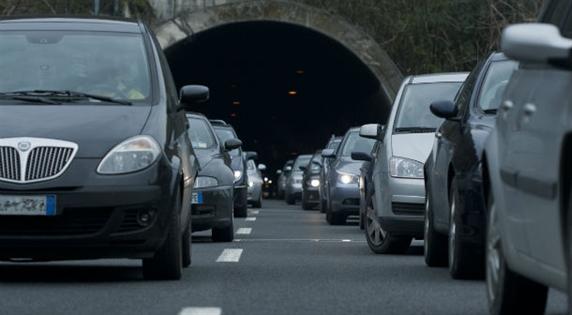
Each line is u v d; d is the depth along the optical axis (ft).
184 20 297.74
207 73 404.16
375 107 346.95
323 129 504.84
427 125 109.91
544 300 53.62
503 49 43.52
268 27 315.58
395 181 104.01
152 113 79.36
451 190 79.92
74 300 66.54
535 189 46.65
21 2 273.13
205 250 110.63
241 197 202.39
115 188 74.18
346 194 177.47
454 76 114.62
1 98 80.07
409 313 61.41
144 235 74.74
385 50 312.71
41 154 74.64
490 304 55.67
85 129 76.13
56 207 73.87
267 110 505.25
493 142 54.44
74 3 284.00
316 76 406.21
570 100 43.96
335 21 303.48
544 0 56.08
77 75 82.43
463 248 77.05
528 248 48.29
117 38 85.76
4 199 73.82
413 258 99.96
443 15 308.81
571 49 42.45
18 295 69.00
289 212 250.37
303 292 71.00
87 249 74.54
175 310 62.18
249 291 71.46
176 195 77.00
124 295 69.10
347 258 99.45
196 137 136.05
